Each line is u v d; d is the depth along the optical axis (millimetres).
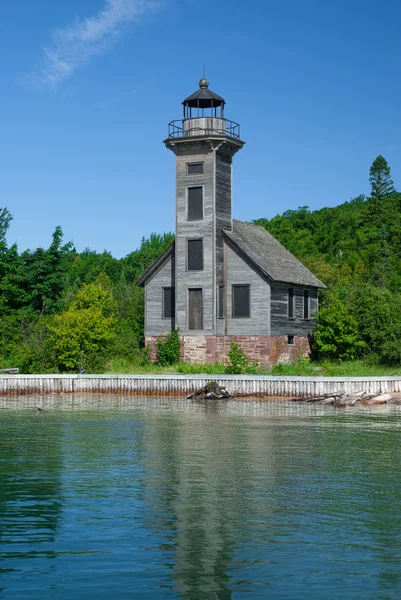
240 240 55438
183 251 54938
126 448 27422
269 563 14219
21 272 69000
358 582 13219
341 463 24344
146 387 49469
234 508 18344
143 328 61125
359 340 56875
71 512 17938
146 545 15320
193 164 54781
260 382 46938
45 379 51406
